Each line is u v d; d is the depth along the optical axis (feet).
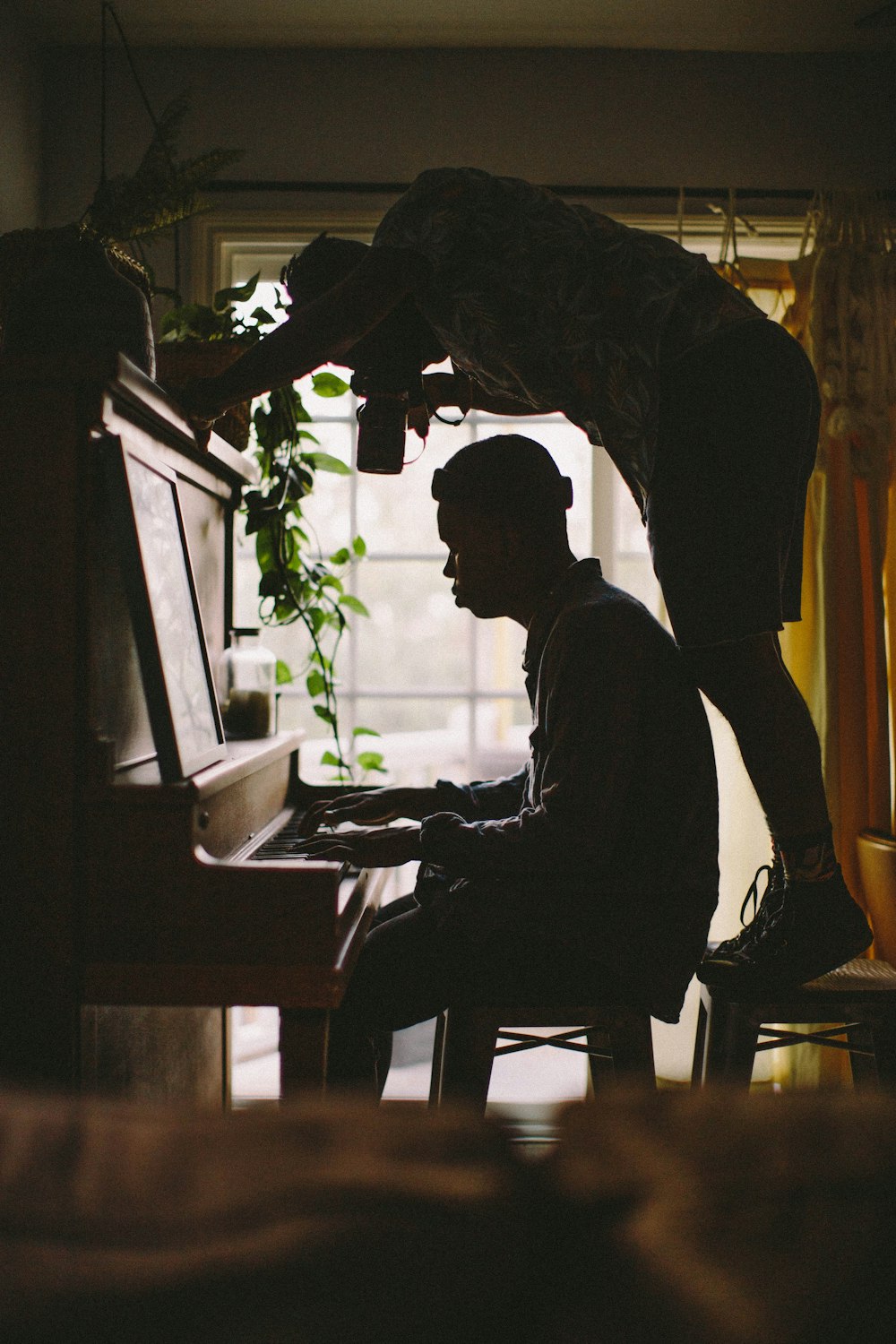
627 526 9.05
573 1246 0.77
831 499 7.65
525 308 4.79
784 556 4.88
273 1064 8.82
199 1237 0.76
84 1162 0.80
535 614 4.86
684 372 4.66
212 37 8.04
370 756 8.16
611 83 8.23
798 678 7.88
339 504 9.95
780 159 8.27
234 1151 0.81
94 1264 0.74
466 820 5.30
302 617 7.77
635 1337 0.74
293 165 8.19
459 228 4.70
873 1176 0.80
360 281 4.47
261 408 7.22
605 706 4.27
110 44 8.13
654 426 4.77
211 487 5.68
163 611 4.16
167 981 3.73
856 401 7.65
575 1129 0.84
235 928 3.73
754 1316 0.75
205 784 3.85
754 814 7.76
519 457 4.77
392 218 4.80
